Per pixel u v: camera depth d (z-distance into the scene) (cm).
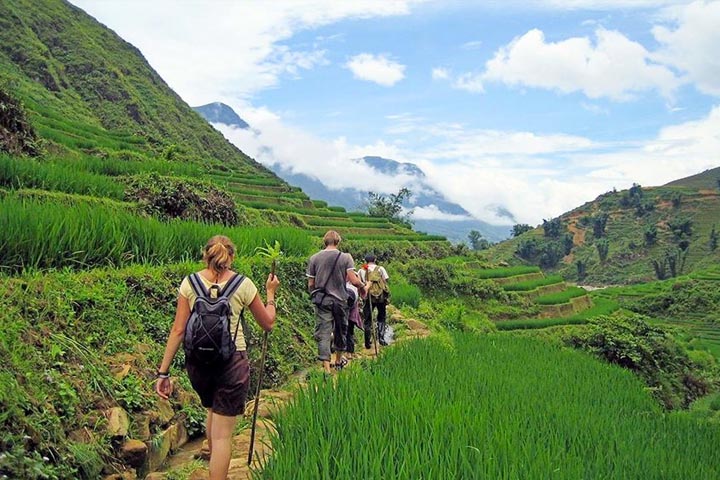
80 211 936
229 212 1861
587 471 606
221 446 473
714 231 15150
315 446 511
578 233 18400
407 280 3659
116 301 794
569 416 843
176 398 752
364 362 1016
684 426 1199
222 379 472
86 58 9006
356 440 525
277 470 468
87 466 529
